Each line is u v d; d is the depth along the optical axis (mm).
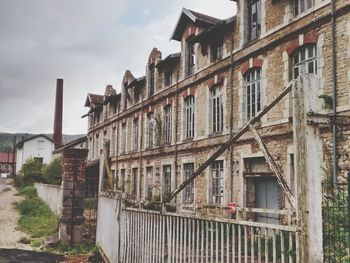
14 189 43625
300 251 4008
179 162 20641
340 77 11516
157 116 24062
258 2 15797
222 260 5223
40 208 23891
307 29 12836
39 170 48531
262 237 5336
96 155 37812
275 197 14219
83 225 13562
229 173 16016
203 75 18656
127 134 29531
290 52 13445
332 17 11836
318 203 4086
